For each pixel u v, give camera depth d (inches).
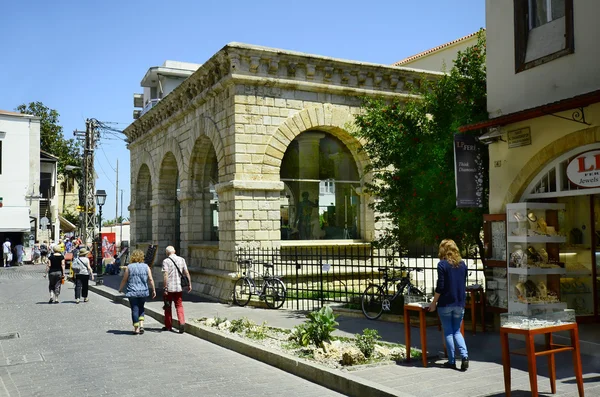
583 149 346.0
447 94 526.0
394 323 468.1
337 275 685.9
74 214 2351.1
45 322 561.0
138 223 1074.1
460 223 500.4
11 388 310.5
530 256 367.6
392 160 552.4
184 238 802.2
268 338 414.9
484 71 535.2
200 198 794.2
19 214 1568.7
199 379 322.0
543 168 373.1
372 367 312.0
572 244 386.6
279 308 587.8
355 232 732.7
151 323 553.9
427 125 546.6
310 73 673.6
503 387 267.1
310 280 669.3
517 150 386.3
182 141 812.0
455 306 305.3
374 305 514.0
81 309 669.3
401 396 252.4
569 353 335.0
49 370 352.2
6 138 1588.3
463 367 300.0
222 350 412.8
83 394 294.8
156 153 940.0
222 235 673.6
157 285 881.5
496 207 405.1
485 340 380.8
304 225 695.1
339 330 437.7
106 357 388.5
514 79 391.5
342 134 713.6
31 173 1628.9
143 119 973.2
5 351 416.2
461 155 426.6
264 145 652.1
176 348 421.1
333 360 331.6
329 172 717.9
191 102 753.6
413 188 525.3
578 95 322.0
